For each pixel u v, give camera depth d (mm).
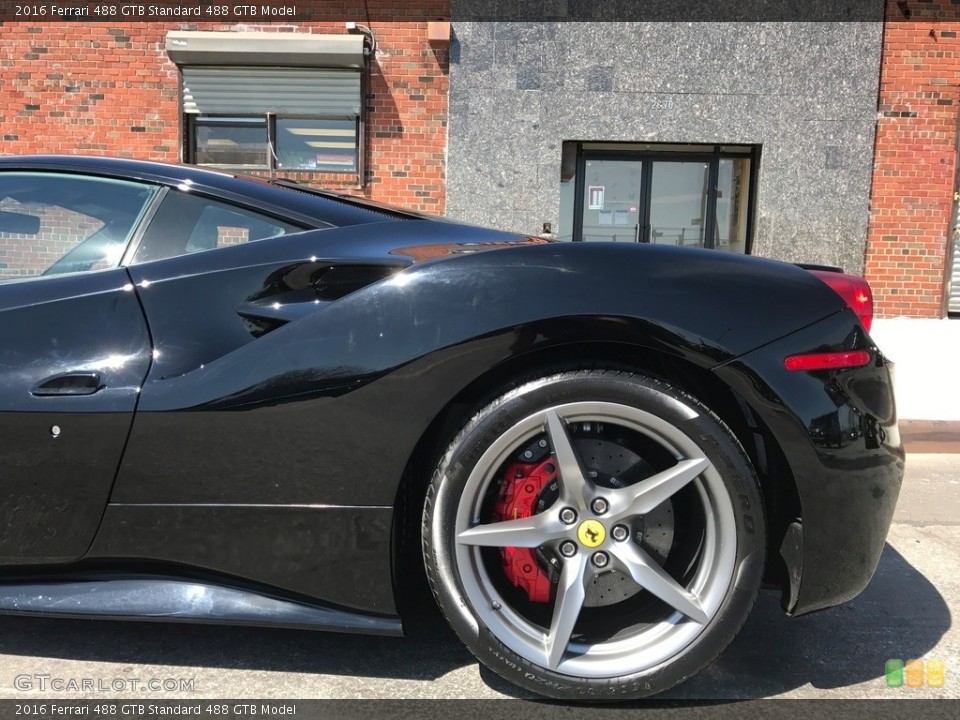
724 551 1650
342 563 1695
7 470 1707
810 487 1635
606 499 1673
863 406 1673
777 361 1622
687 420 1618
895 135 8109
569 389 1634
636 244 1780
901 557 2748
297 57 7688
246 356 1685
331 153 8086
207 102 7902
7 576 1776
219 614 1692
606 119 8078
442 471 1668
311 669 1873
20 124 7883
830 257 8281
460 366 1637
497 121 8055
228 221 1909
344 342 1663
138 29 7777
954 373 5797
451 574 1671
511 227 8188
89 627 2078
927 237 8258
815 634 2117
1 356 1718
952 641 2084
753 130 8102
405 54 7941
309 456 1666
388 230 1904
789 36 7969
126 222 1925
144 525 1706
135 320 1750
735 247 8656
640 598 1781
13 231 1955
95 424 1675
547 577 1776
